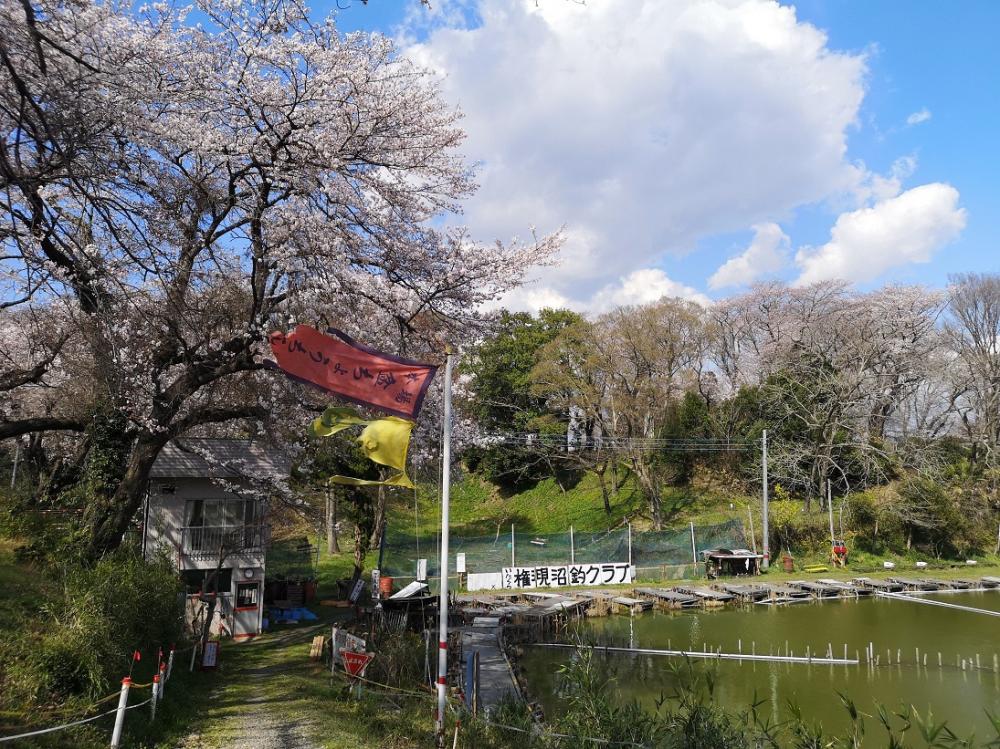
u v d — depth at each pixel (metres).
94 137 9.83
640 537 34.41
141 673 10.33
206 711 10.15
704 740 7.53
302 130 12.74
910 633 22.89
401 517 42.47
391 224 14.72
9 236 10.69
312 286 13.59
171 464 18.11
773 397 40.97
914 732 13.83
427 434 16.66
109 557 11.78
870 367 41.34
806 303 47.31
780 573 34.16
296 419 16.19
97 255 11.12
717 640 21.92
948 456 43.12
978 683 17.17
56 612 9.68
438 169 14.89
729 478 43.31
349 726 9.49
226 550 17.22
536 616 22.83
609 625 24.56
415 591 20.28
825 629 23.59
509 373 44.66
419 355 16.75
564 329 39.84
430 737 9.33
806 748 7.12
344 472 24.89
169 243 12.24
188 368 13.45
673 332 37.94
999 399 41.41
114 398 12.70
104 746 7.49
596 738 7.79
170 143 12.20
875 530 38.06
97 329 12.22
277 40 11.92
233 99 12.30
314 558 29.27
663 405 38.28
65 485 17.44
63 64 9.89
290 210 13.66
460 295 15.59
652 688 16.05
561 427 41.88
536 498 47.03
